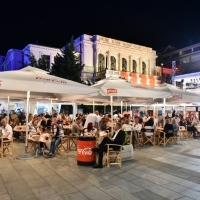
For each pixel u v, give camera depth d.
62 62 29.19
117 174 6.32
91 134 9.24
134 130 10.72
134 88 9.78
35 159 8.05
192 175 6.25
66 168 6.90
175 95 10.94
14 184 5.48
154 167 7.07
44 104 26.42
